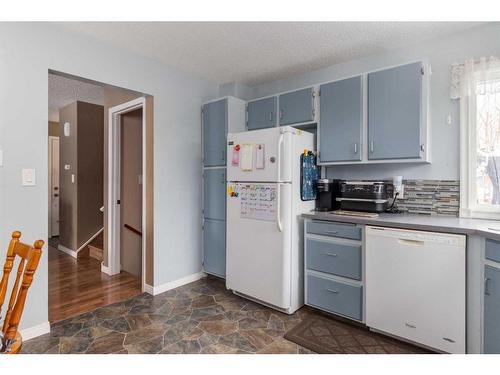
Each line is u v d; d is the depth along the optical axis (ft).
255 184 8.52
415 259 6.23
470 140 7.38
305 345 6.56
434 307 5.99
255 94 11.94
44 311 6.97
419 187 8.14
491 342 5.35
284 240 7.89
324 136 8.84
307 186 8.61
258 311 8.30
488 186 7.20
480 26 7.33
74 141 14.10
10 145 6.47
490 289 5.37
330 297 7.69
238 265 9.00
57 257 13.84
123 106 10.69
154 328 7.32
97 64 7.98
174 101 9.99
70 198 14.38
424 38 7.99
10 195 6.48
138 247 11.55
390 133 7.66
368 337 6.90
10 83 6.47
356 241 7.25
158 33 7.73
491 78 7.12
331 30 7.60
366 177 9.05
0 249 6.33
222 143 10.18
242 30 7.60
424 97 7.26
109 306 8.61
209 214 10.68
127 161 11.91
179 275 10.25
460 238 5.69
